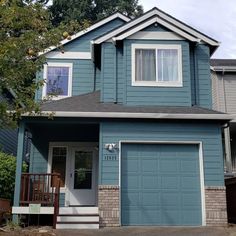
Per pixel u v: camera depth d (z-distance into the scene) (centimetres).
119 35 1315
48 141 1414
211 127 1191
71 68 1557
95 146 1415
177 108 1252
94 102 1307
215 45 1369
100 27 1616
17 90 857
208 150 1174
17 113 849
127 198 1141
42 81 884
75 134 1422
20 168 1125
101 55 1368
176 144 1186
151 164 1171
